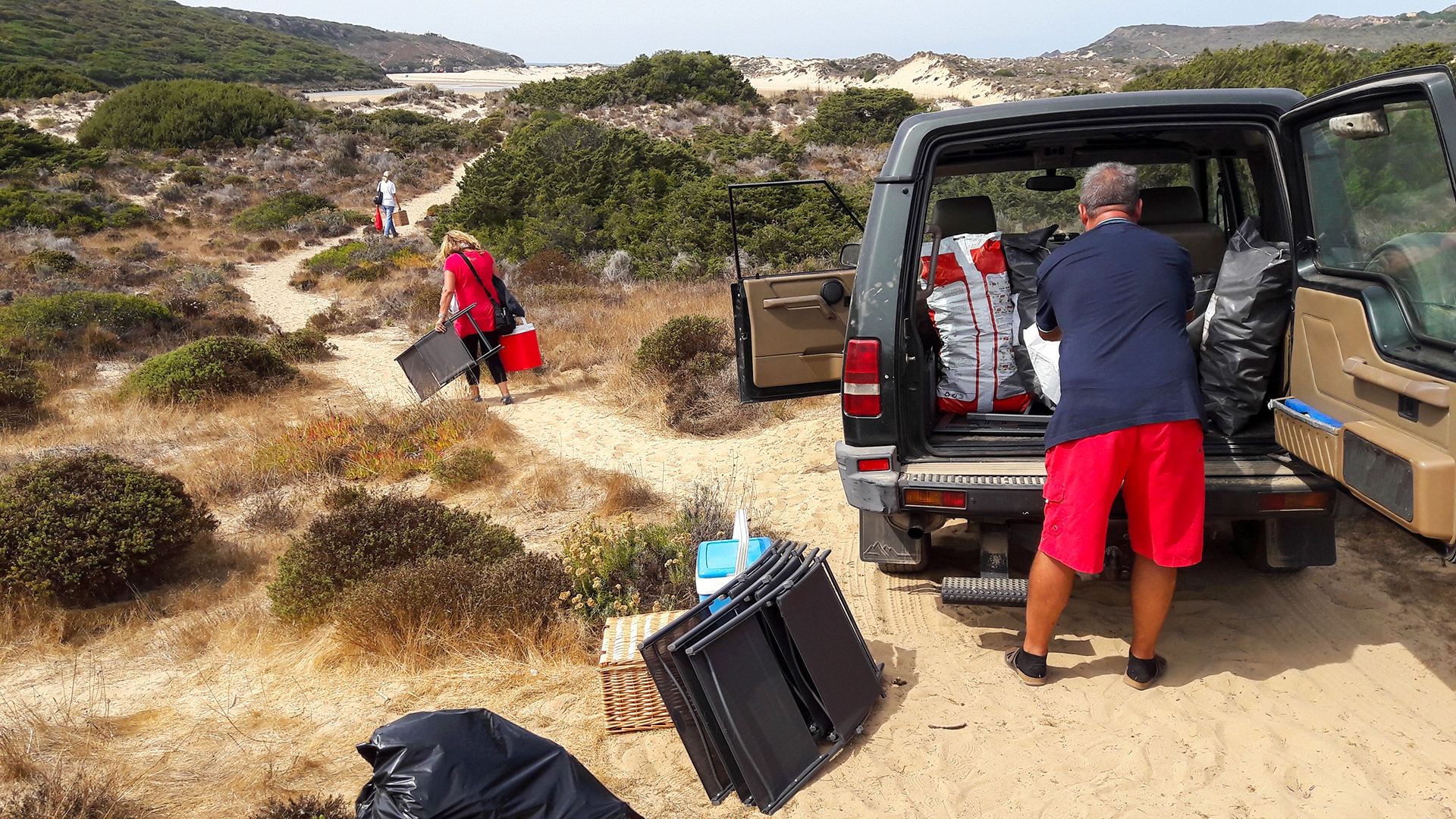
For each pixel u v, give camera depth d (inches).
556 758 102.3
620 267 681.0
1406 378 101.5
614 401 334.3
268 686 155.3
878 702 134.0
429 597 163.5
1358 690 126.8
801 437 267.0
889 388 139.0
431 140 1734.7
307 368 435.2
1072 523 122.6
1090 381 120.5
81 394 390.9
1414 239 102.9
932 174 140.2
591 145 965.2
